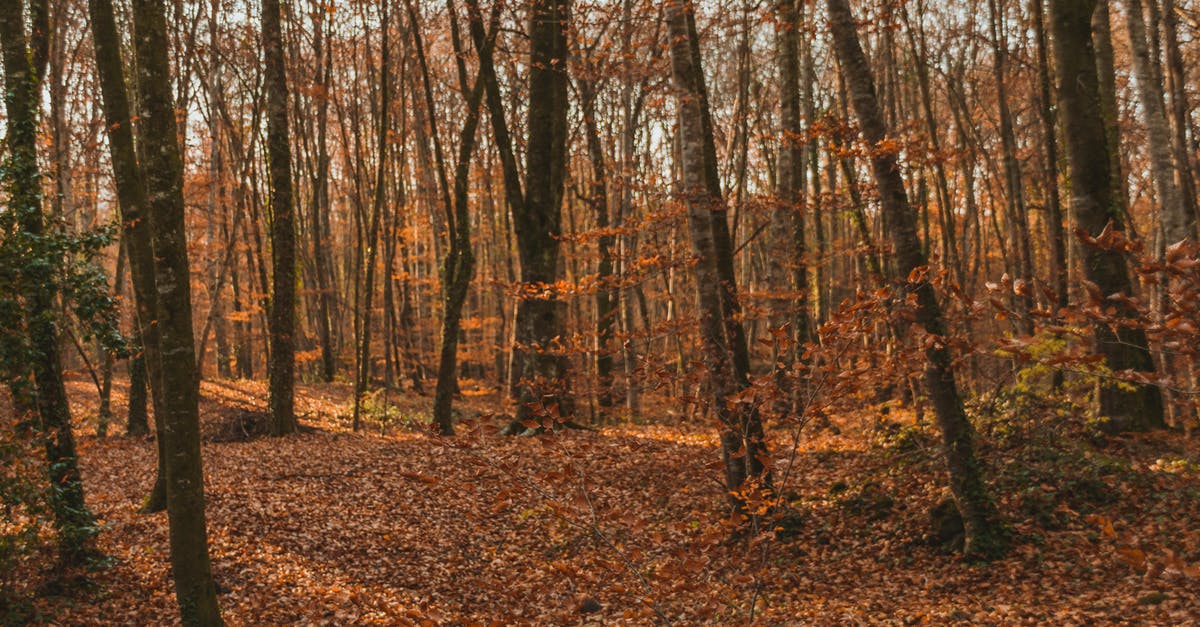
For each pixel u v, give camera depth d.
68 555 8.61
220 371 30.64
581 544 9.55
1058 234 14.85
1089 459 9.29
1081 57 10.23
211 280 30.03
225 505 11.48
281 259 17.81
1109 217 10.09
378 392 24.23
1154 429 10.25
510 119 24.77
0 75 8.66
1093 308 2.73
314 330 38.12
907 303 4.25
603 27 13.29
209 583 7.02
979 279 24.28
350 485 12.91
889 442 11.77
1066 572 7.32
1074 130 10.20
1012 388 10.68
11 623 7.32
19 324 7.87
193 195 24.92
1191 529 7.44
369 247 20.39
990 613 6.67
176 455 6.87
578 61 16.09
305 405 21.89
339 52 23.70
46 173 8.66
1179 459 9.12
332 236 37.81
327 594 8.79
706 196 9.58
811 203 11.05
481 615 8.11
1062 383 11.29
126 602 8.33
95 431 18.03
